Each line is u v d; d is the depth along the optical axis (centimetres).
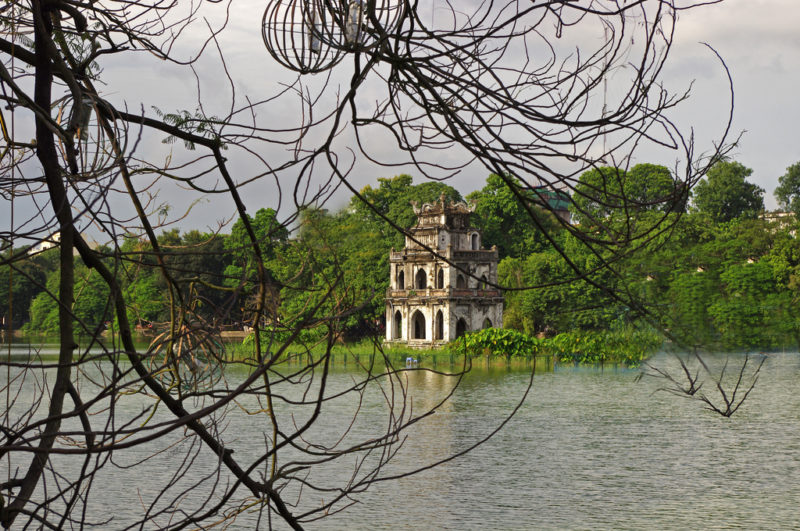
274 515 2167
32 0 481
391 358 7738
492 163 438
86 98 496
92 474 435
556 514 2352
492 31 452
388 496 2534
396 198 11688
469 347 7844
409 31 439
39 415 2966
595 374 6612
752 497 2591
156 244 536
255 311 523
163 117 509
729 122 455
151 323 605
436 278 9294
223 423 3825
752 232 7719
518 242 11938
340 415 4300
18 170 553
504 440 3606
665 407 4678
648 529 2228
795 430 3894
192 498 2334
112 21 524
